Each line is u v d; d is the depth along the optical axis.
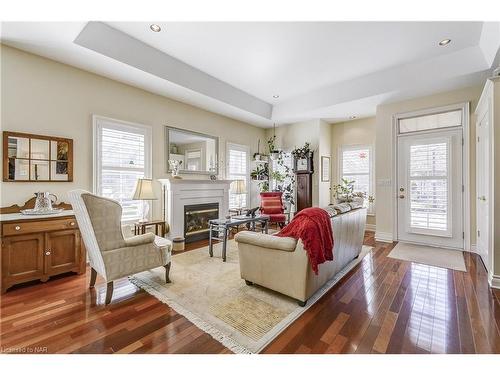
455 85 3.82
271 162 6.71
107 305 2.20
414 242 4.41
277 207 5.59
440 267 3.19
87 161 3.44
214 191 5.02
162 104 4.39
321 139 5.94
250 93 4.97
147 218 4.12
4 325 1.89
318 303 2.24
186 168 4.80
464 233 3.93
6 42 2.74
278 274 2.31
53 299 2.31
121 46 3.05
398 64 3.73
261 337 1.74
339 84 4.49
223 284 2.65
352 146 6.06
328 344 1.67
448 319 1.97
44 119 3.06
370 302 2.26
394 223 4.60
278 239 2.28
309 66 3.81
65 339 1.72
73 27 2.55
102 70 3.40
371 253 3.82
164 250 2.63
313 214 2.24
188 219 4.55
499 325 1.89
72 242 2.91
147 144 4.16
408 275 2.92
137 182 3.63
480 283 2.68
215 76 4.18
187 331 1.82
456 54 3.36
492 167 2.60
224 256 3.44
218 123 5.52
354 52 3.38
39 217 2.64
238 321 1.94
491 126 2.62
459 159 3.97
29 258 2.59
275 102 5.54
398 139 4.56
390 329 1.84
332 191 6.34
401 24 2.78
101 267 2.26
